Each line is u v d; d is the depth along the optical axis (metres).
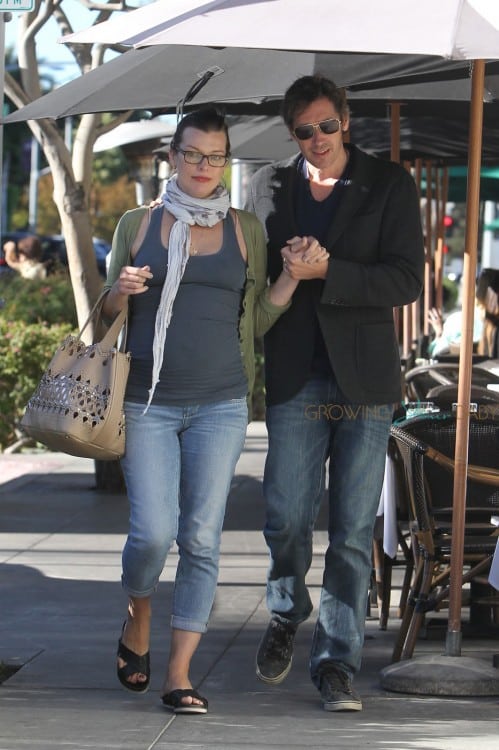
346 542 9.48
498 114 13.73
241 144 18.09
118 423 9.04
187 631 9.43
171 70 11.05
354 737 8.91
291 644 10.03
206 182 9.18
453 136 17.64
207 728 9.10
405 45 7.69
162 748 8.64
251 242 9.36
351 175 9.46
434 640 12.01
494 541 11.05
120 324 9.16
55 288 34.84
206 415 9.23
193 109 13.59
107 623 12.51
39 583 14.39
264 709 9.62
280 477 9.57
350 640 9.57
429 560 10.84
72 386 9.01
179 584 9.45
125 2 19.44
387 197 9.42
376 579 12.60
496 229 48.00
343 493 9.47
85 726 9.12
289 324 9.51
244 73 11.35
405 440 10.85
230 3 8.38
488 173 24.12
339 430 9.50
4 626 12.35
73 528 18.00
